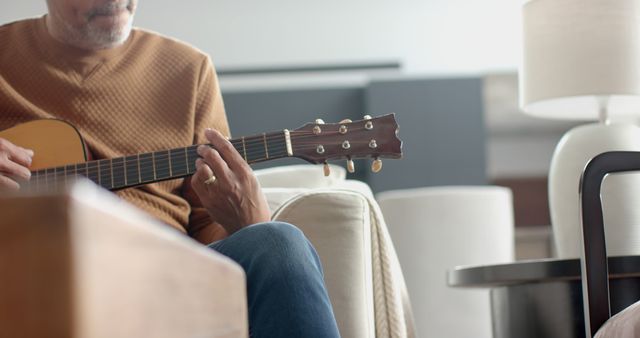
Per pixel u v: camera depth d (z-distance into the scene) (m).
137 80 1.79
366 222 1.58
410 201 3.81
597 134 2.15
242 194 1.52
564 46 2.23
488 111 7.13
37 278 0.28
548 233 7.32
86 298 0.28
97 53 1.78
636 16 2.22
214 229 1.72
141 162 1.58
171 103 1.81
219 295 0.53
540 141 7.69
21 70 1.78
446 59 6.60
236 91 6.38
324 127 1.61
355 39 6.61
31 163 1.63
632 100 2.44
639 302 1.10
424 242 3.79
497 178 7.70
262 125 6.38
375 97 6.36
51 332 0.28
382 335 1.58
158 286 0.38
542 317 1.92
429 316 3.81
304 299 1.05
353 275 1.55
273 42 6.60
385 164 6.33
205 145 1.56
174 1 6.51
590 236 1.33
